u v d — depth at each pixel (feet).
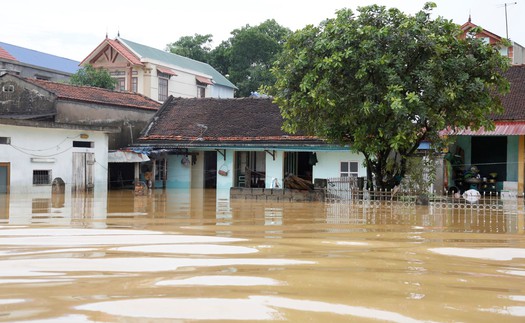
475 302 12.13
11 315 10.48
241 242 22.03
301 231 26.86
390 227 29.45
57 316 10.44
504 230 28.94
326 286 13.50
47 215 36.01
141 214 37.52
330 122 51.24
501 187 70.79
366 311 11.13
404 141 47.57
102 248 19.89
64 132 73.61
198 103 95.40
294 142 77.25
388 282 14.16
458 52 47.52
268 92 54.13
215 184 90.53
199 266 16.15
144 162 88.94
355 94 47.19
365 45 45.34
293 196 57.16
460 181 70.95
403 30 46.19
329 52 47.85
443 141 50.67
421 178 51.26
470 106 46.98
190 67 125.59
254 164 84.12
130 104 93.97
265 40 141.90
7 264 16.21
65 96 83.76
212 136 84.28
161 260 17.17
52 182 71.92
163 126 90.94
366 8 48.42
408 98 43.86
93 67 111.24
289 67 49.93
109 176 85.76
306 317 10.59
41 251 18.99
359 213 39.47
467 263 17.70
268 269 15.78
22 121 66.59
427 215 37.93
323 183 57.16
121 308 11.08
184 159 88.84
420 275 15.31
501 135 67.15
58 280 13.88
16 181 67.31
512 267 17.03
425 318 10.69
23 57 122.21
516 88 72.74
